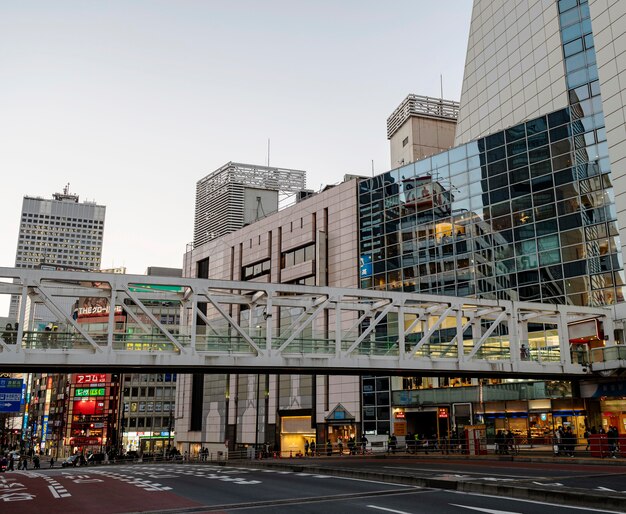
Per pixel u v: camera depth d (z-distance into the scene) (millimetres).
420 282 60156
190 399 91000
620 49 44094
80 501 18016
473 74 68500
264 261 81625
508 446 39000
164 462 64562
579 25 52781
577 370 38219
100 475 31844
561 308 38875
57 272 27750
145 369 31062
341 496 17625
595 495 14312
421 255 60719
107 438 118062
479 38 68188
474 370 35156
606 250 45656
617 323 42781
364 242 66625
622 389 40344
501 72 63219
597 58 46344
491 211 55312
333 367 31875
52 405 136375
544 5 57188
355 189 68938
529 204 52219
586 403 43844
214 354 29656
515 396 49312
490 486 17719
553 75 54625
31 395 160000
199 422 88875
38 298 28812
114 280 28703
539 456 33875
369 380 62562
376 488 20016
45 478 30516
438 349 35500
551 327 48125
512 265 52438
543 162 51844
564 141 50625
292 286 31797
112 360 27766
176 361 28812
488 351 39406
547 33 56250
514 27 61781
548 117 52250
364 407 62500
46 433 138125
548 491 15648
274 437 71875
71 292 29109
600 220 46531
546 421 46719
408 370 34375
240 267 85938
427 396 57094
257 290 31234
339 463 36188
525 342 38844
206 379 88375
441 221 59562
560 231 49344
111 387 120500
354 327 35500
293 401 70750
